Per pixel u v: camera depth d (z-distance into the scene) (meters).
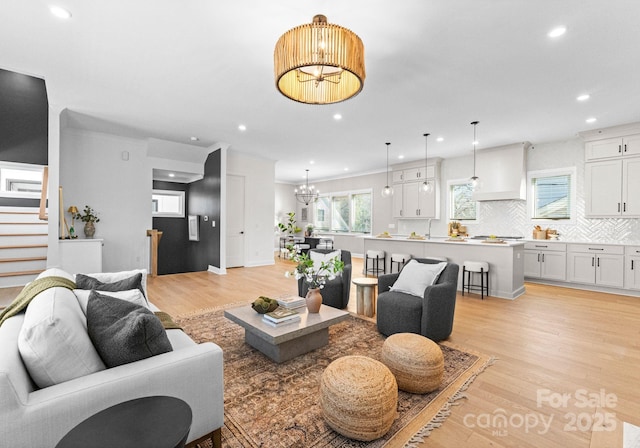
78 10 2.28
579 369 2.40
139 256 6.24
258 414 1.83
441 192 7.57
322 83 2.37
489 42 2.64
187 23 2.43
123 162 6.04
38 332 1.17
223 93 3.80
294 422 1.76
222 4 2.21
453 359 2.55
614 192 5.00
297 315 2.56
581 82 3.39
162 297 4.61
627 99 3.85
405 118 4.61
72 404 1.09
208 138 5.98
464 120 4.68
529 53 2.82
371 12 2.27
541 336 3.07
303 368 2.39
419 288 3.05
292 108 4.27
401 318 2.90
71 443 0.90
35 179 6.09
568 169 5.78
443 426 1.75
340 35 1.81
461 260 5.11
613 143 5.01
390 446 1.59
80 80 3.46
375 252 6.21
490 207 6.78
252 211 7.70
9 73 5.04
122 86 3.62
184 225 8.32
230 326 3.34
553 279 5.58
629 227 5.18
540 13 2.27
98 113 4.59
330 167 8.88
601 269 5.09
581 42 2.63
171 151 6.55
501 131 5.26
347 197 10.32
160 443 0.91
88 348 1.29
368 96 3.79
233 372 2.32
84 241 4.85
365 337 3.03
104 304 1.46
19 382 1.04
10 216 5.03
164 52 2.87
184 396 1.36
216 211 6.67
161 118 4.78
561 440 1.63
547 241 5.66
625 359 2.57
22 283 4.27
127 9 2.27
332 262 3.12
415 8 2.22
